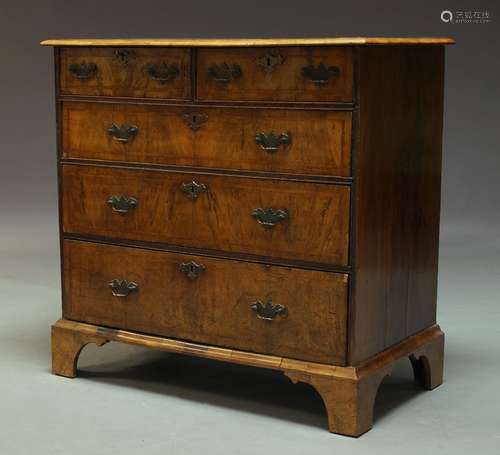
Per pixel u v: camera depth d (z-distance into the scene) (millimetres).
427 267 3867
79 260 3941
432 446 3455
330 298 3514
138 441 3482
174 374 4016
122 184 3818
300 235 3535
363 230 3484
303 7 6258
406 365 4133
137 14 6438
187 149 3686
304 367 3561
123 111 3777
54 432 3543
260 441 3484
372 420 3605
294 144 3508
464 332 4441
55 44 3826
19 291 4957
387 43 3434
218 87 3602
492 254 5492
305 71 3461
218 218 3666
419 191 3768
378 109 3492
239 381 3953
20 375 3992
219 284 3691
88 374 4012
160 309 3811
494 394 3857
